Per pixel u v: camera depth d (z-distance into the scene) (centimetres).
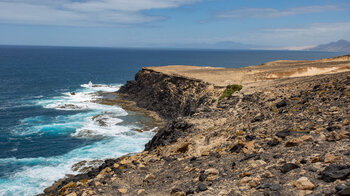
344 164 637
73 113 5516
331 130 961
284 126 1250
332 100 1421
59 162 3209
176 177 1038
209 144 1466
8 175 2875
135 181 1156
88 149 3622
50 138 4050
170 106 5616
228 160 1020
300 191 579
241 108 2284
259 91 2686
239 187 705
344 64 5200
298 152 837
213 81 5194
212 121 2159
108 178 1289
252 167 829
